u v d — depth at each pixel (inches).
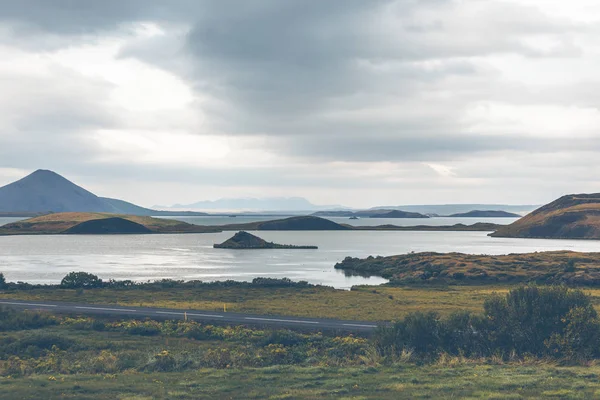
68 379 1443.2
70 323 2546.8
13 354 1899.6
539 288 1934.1
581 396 1160.8
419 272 5378.9
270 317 2714.1
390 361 1679.4
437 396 1183.6
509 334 1827.0
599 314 2620.6
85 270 6279.5
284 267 6806.1
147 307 3132.4
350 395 1211.9
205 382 1380.4
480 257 6279.5
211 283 4579.2
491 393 1192.2
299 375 1464.1
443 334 1856.5
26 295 3762.3
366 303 3341.5
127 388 1309.1
